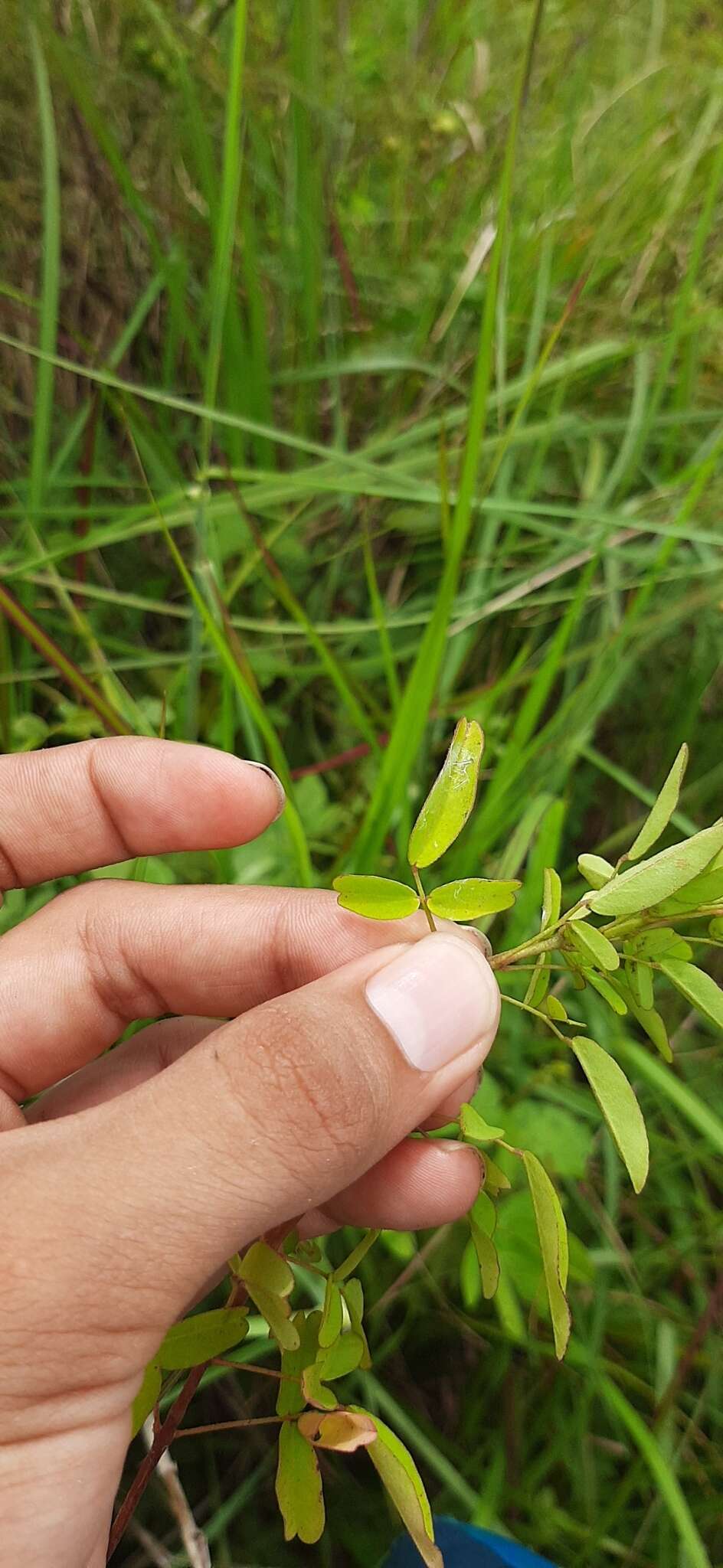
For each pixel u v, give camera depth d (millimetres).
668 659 222
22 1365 86
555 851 165
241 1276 90
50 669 215
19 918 175
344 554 227
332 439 251
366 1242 94
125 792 148
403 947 105
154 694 225
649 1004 92
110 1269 86
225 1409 169
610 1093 87
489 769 210
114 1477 94
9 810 150
